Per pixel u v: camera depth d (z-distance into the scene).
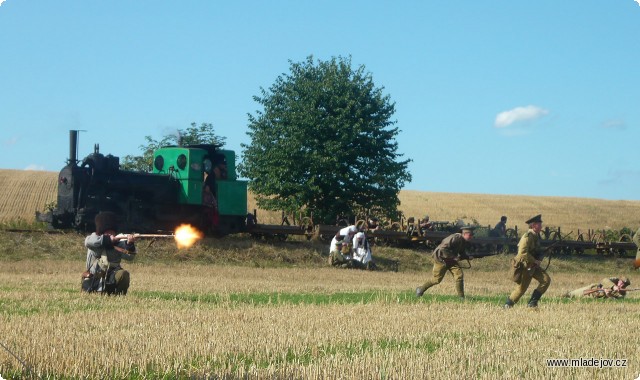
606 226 78.38
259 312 15.93
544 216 82.25
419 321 15.17
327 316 15.44
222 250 35.25
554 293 24.83
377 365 10.45
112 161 33.31
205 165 35.62
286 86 53.12
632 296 26.05
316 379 9.65
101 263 18.61
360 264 36.00
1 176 61.62
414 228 42.56
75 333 12.27
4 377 9.38
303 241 40.47
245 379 9.60
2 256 30.78
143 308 16.19
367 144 52.06
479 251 42.44
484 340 13.27
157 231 34.62
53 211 33.62
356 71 53.41
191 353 11.04
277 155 50.78
